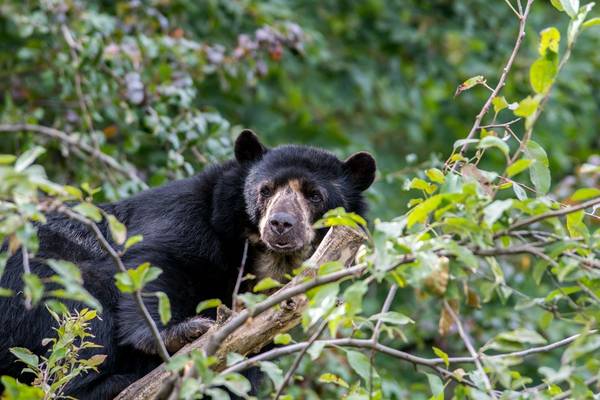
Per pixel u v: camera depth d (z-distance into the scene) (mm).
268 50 14609
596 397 6656
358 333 7340
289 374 6602
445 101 20234
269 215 10703
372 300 15320
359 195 12031
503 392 6598
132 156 14680
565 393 6453
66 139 8930
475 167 7258
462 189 6328
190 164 13562
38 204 6180
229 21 17141
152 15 14680
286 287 7695
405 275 6273
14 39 16203
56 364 8453
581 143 20500
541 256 6309
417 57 19891
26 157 6410
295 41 14812
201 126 13281
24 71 15188
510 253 6320
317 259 7750
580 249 6520
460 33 19281
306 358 12570
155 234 10852
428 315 14719
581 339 6152
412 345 14898
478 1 19578
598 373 6250
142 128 14016
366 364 6641
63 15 13766
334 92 19844
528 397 6457
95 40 13344
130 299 10156
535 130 19406
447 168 7895
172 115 14281
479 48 19328
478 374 6887
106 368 10250
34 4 14430
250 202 11156
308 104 20297
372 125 20766
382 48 20109
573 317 6660
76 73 13281
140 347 9859
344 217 6613
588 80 20344
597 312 6355
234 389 6238
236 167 11586
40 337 10289
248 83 15102
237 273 11234
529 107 6410
